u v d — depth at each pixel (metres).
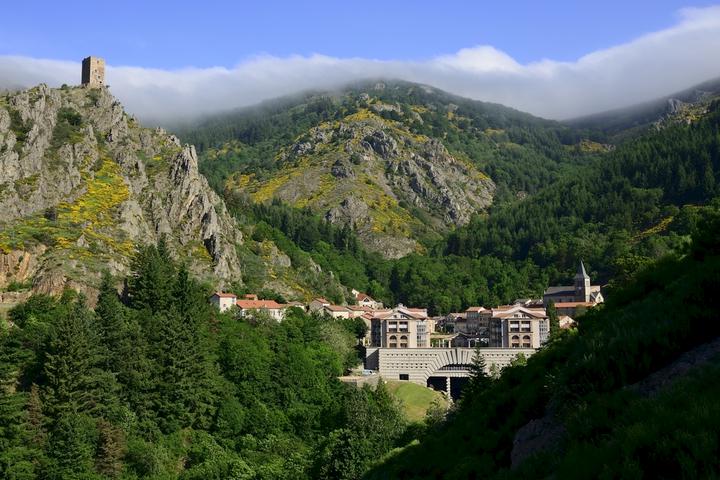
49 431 99.56
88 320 120.31
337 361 160.00
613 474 22.58
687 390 24.88
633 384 29.14
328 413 131.38
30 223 163.12
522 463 29.59
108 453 98.69
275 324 164.00
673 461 21.81
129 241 173.75
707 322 29.69
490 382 70.06
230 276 196.75
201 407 120.25
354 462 83.88
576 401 30.73
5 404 95.81
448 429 49.19
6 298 141.12
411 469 46.25
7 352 108.00
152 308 141.12
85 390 107.12
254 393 130.75
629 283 41.16
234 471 99.56
